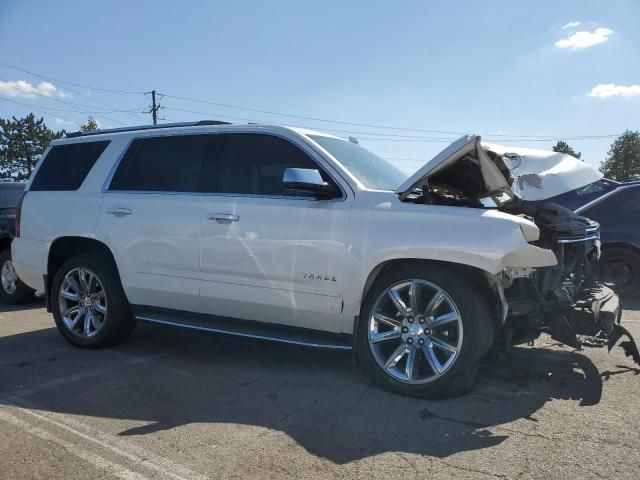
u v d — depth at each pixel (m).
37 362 5.08
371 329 4.18
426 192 4.36
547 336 5.79
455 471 3.01
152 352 5.38
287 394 4.19
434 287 3.98
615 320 4.57
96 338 5.41
